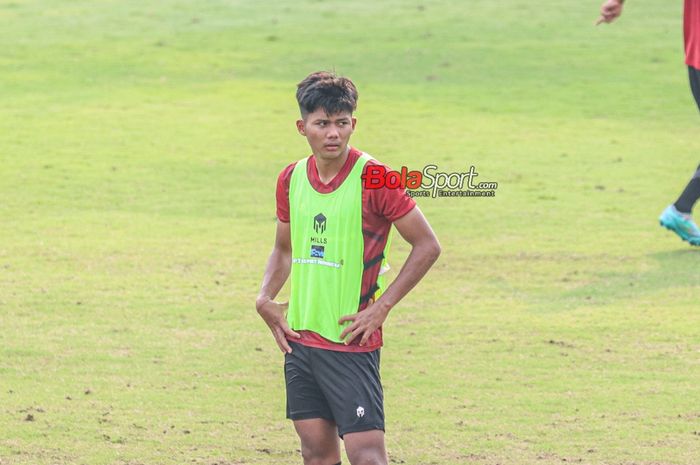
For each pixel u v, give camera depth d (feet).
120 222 161.79
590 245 151.43
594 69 286.66
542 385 98.73
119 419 90.12
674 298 126.00
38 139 215.92
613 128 232.12
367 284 65.67
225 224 161.68
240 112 242.37
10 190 179.42
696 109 249.96
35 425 88.43
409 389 97.66
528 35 321.32
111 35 318.86
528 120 238.27
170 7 358.64
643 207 173.17
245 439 86.33
